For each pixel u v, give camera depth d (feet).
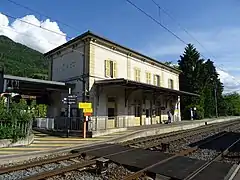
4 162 32.86
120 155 35.60
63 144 48.21
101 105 75.00
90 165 30.25
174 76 123.75
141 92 94.63
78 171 28.02
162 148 43.47
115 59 82.23
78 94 74.38
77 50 77.66
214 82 215.10
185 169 27.30
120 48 83.56
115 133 65.87
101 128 65.72
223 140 57.26
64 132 64.23
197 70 166.20
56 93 84.07
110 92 78.69
